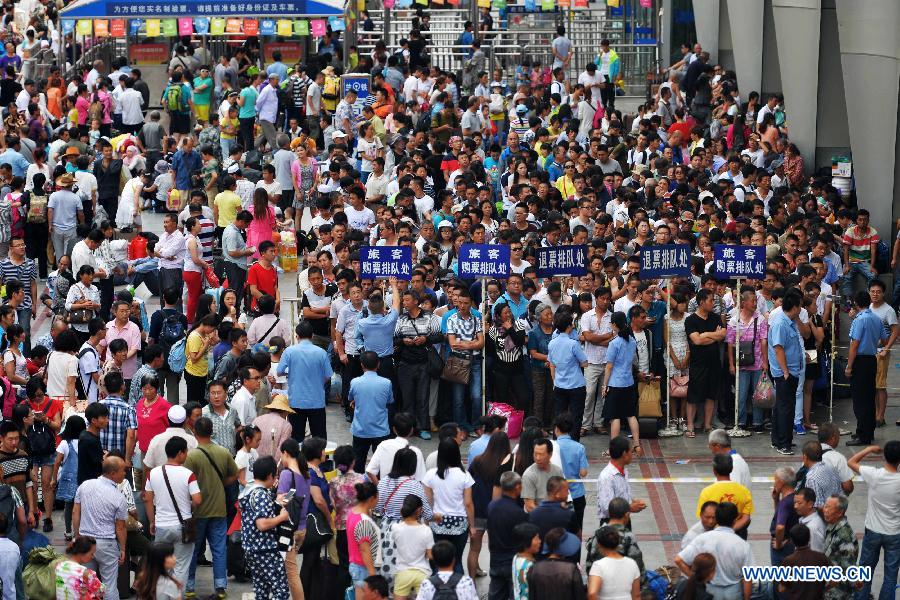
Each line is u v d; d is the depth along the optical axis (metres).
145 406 34.44
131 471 35.69
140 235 51.47
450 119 67.69
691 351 40.62
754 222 48.12
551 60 84.75
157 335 41.28
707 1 77.69
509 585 29.16
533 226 48.97
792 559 28.06
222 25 72.31
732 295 42.31
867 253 51.44
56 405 36.72
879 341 41.03
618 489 29.59
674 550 33.38
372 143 61.16
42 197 53.34
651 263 40.50
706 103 74.62
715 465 28.72
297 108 71.31
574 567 26.17
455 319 40.47
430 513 29.83
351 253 43.59
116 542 30.52
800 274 42.25
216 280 47.72
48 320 50.47
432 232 47.34
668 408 40.81
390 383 36.28
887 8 52.59
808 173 60.03
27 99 69.50
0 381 37.16
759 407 40.69
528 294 41.47
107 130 68.81
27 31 81.56
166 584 29.14
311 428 37.69
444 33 87.81
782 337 38.91
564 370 38.91
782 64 59.47
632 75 87.31
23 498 33.50
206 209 50.09
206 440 31.28
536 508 28.42
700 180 56.88
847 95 53.72
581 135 69.81
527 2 82.00
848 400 44.22
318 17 70.62
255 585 29.86
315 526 29.91
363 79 71.25
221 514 31.22
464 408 40.97
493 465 30.84
